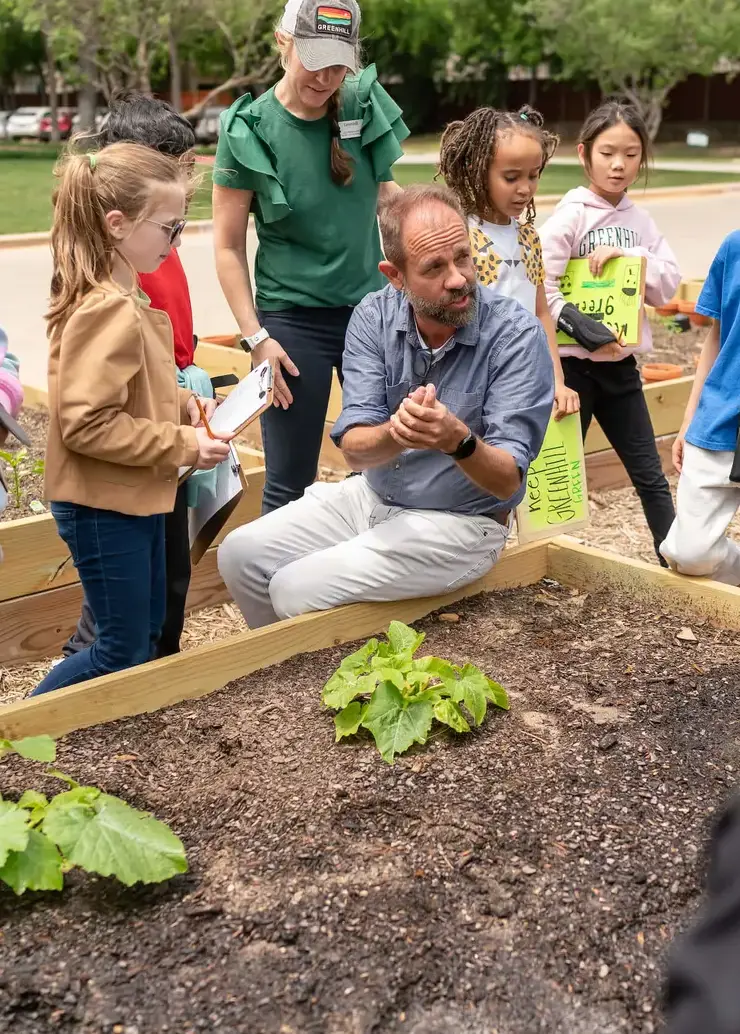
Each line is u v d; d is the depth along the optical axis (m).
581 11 34.91
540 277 4.20
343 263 4.13
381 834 2.54
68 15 30.64
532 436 3.48
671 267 4.65
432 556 3.55
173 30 32.28
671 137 48.41
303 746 2.92
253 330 4.15
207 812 2.63
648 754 2.88
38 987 2.08
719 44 34.19
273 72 33.94
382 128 4.05
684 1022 0.94
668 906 2.31
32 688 4.02
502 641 3.54
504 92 48.56
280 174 3.98
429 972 2.12
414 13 41.94
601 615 3.75
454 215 3.26
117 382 2.79
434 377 3.54
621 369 4.51
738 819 1.03
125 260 2.91
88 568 3.06
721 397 3.62
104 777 2.77
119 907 2.31
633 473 4.64
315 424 4.31
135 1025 2.00
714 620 3.64
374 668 3.05
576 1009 2.04
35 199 22.89
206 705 3.16
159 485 3.01
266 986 2.09
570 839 2.52
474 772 2.80
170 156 3.04
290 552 3.80
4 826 2.26
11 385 2.94
